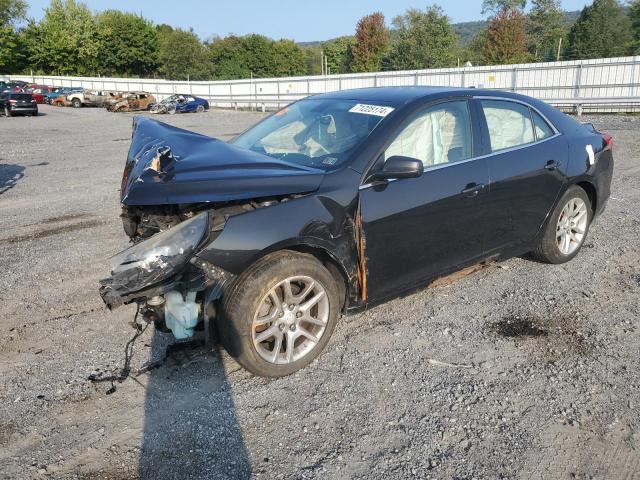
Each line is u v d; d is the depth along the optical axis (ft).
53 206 26.91
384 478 8.27
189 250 9.56
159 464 8.66
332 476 8.32
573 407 9.89
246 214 10.10
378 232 11.53
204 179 10.21
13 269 17.48
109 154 47.67
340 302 11.69
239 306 10.00
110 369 11.40
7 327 13.39
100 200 28.19
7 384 10.93
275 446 9.02
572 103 71.10
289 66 309.83
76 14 236.22
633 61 81.56
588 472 8.36
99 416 9.87
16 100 101.09
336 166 11.48
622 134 48.01
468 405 10.00
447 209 12.56
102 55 244.42
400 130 12.07
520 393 10.34
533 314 13.56
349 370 11.21
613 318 13.30
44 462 8.71
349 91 14.89
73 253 19.10
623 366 11.19
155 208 11.25
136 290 9.46
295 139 13.10
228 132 68.13
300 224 10.43
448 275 13.50
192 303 10.02
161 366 11.39
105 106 131.64
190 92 154.40
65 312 14.21
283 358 10.89
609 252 17.92
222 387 10.70
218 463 8.65
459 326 13.00
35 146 54.03
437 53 207.82
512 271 16.34
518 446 8.93
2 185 33.01
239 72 288.92
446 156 12.85
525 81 92.22
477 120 13.60
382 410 9.90
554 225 15.71
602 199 17.20
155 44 254.47
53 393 10.59
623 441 9.01
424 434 9.24
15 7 245.04
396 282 12.25
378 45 233.96
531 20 229.45
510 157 13.96
